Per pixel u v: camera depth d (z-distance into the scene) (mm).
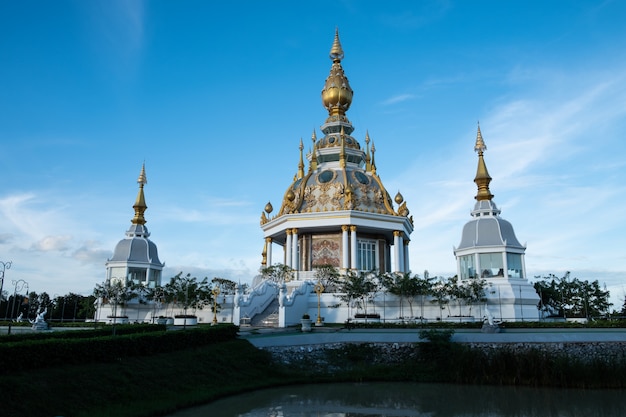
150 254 76625
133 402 24719
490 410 28047
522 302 57688
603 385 34531
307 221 73500
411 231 82625
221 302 60281
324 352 40156
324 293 60438
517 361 36438
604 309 73562
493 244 61156
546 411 27844
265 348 39000
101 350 26828
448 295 57562
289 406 28234
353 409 27844
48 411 20906
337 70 91500
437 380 36625
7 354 21781
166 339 31891
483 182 68062
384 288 60062
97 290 65812
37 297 94125
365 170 84250
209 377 31656
